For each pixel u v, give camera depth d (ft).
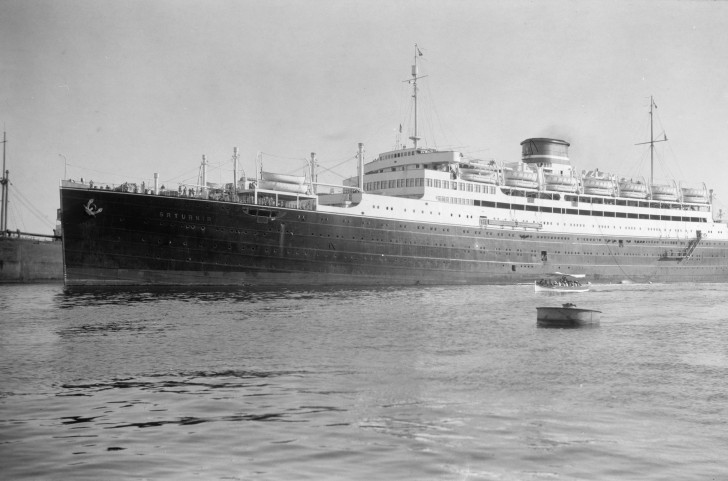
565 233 294.25
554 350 104.06
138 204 209.05
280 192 228.22
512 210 280.10
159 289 208.95
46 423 62.18
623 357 97.71
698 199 354.74
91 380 81.87
